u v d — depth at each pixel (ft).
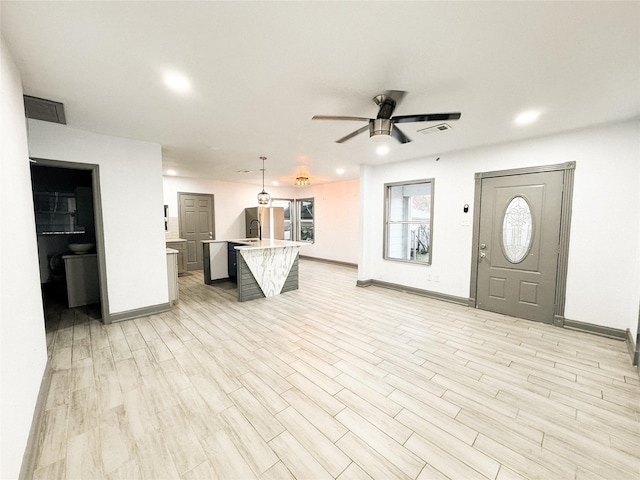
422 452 5.52
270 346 10.00
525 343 10.23
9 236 4.92
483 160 13.62
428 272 16.17
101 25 5.07
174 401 7.01
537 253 12.20
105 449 5.57
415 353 9.50
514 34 5.36
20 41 5.42
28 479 4.83
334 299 15.83
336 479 4.94
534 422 6.34
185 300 15.62
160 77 6.97
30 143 9.79
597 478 4.97
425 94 7.95
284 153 15.05
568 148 11.21
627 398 7.16
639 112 9.14
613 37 5.40
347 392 7.39
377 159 16.66
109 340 10.39
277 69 6.64
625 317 10.35
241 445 5.68
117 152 11.69
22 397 5.05
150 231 12.74
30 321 6.15
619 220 10.31
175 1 4.51
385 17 4.91
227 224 26.73
